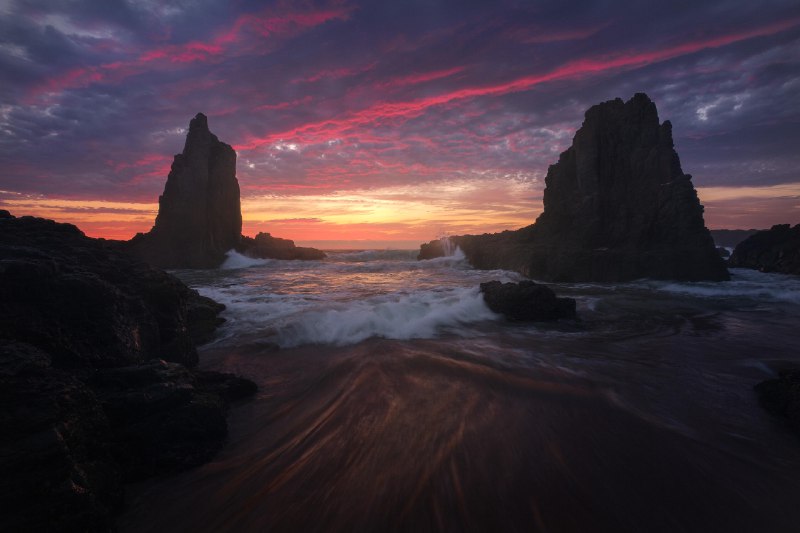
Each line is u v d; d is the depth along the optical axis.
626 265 25.06
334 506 3.80
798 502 3.89
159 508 3.87
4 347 3.90
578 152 29.61
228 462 4.65
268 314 13.68
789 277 26.56
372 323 11.69
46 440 3.21
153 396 4.81
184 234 39.78
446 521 3.56
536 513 3.66
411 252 74.75
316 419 5.71
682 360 8.62
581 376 7.44
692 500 3.88
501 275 29.39
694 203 25.83
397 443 4.95
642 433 5.23
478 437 5.06
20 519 2.88
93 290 5.88
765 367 8.16
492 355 8.79
